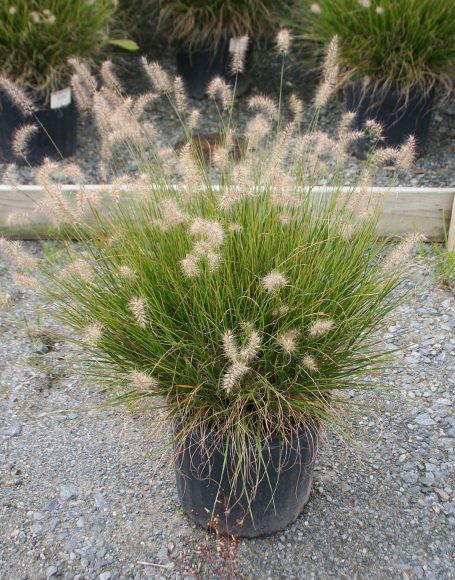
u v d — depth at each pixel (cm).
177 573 195
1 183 392
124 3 500
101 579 194
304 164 234
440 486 221
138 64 531
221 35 470
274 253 187
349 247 196
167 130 455
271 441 180
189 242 186
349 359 191
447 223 346
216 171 371
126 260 190
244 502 193
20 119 396
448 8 373
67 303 200
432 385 261
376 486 221
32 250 348
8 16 376
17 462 232
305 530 207
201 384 175
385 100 399
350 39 397
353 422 244
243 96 498
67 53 400
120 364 189
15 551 202
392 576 194
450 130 451
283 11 486
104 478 226
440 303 304
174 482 224
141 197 196
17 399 260
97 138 448
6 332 293
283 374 181
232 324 179
